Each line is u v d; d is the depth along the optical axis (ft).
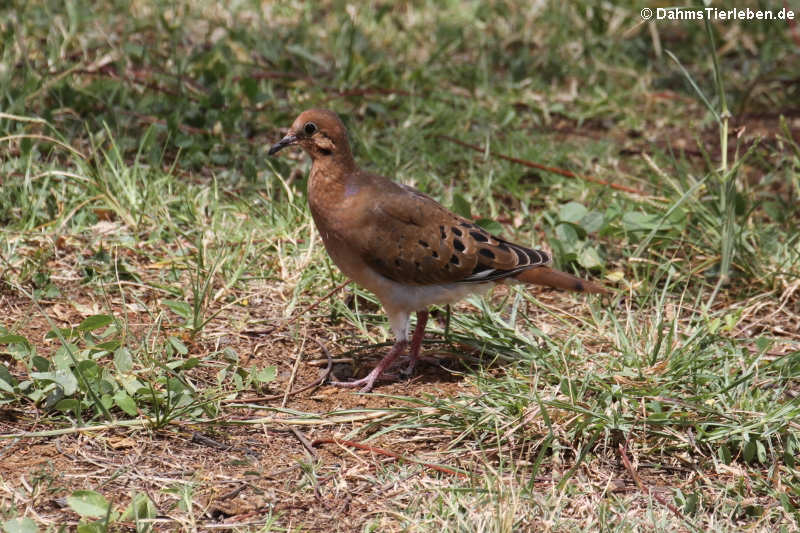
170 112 45.57
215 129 44.47
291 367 31.48
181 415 27.68
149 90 47.03
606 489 25.34
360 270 30.37
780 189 45.65
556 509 24.30
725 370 30.01
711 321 34.04
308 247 37.40
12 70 45.01
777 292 36.76
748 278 37.24
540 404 26.61
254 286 35.60
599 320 34.53
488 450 27.17
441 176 44.60
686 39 61.31
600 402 28.48
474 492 24.84
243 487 25.17
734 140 50.39
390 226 29.68
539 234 40.37
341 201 29.94
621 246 39.42
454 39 57.47
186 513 23.85
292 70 52.90
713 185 40.70
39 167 40.65
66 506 23.71
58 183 39.86
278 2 61.16
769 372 31.22
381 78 52.03
